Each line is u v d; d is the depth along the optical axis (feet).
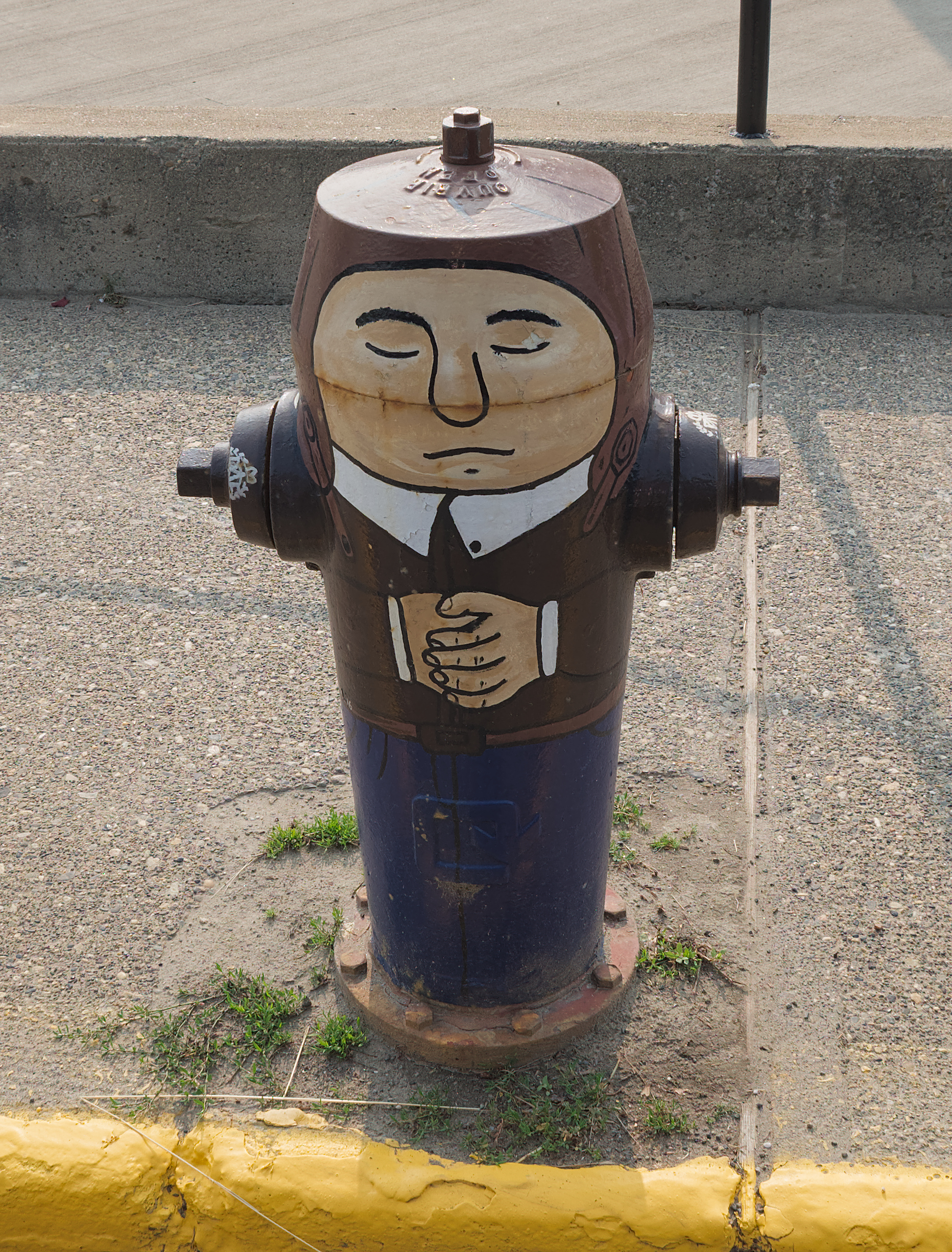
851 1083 8.25
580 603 6.98
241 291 19.01
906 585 13.01
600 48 28.66
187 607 12.94
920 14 30.32
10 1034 8.64
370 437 6.35
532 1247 7.48
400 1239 7.55
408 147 17.79
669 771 10.83
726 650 12.25
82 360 17.34
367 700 7.49
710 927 9.37
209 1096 8.25
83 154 18.08
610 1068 8.41
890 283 18.11
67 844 10.16
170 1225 7.70
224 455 7.06
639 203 17.88
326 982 9.05
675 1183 7.60
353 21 31.45
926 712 11.39
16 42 30.25
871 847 10.01
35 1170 7.76
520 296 5.91
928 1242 7.30
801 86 25.49
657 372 16.70
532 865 7.89
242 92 26.11
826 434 15.42
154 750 11.13
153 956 9.23
